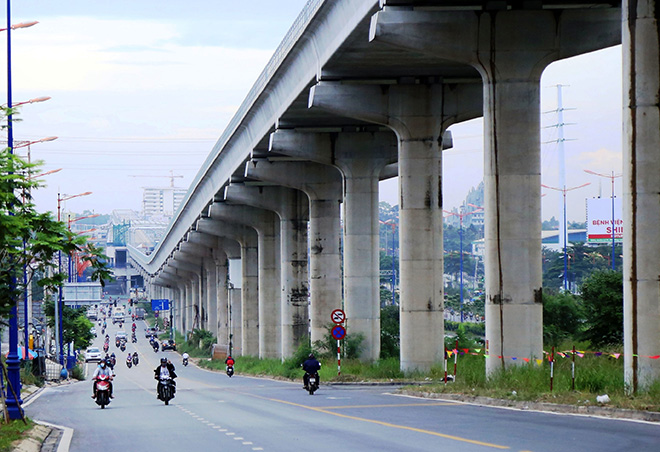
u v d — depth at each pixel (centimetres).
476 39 4278
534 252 4266
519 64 4281
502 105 4284
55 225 2892
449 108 5722
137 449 2303
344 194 7300
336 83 5644
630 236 3103
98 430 2970
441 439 2195
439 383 4556
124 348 19650
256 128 8025
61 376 9644
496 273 4275
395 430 2473
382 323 7919
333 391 4925
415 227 5694
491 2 4272
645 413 2589
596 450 1889
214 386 6481
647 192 3077
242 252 12694
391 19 4256
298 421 2925
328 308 8306
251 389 5703
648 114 3078
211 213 11212
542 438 2136
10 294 2994
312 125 7181
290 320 9638
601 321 6009
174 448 2288
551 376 3338
